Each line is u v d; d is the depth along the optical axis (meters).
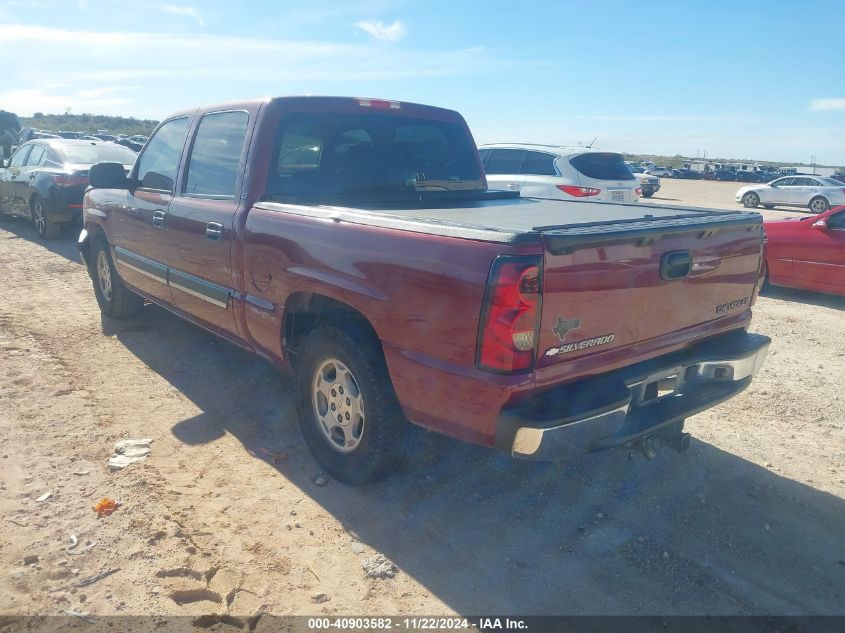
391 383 3.44
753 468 4.13
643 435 3.22
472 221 3.35
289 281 3.80
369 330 3.55
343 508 3.58
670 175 57.53
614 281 3.00
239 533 3.33
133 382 5.15
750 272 3.83
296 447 4.24
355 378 3.52
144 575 2.97
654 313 3.25
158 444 4.19
